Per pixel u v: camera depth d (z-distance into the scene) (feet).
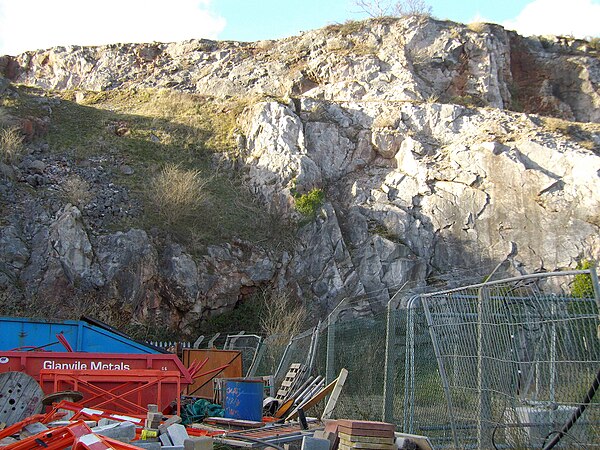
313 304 87.61
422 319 37.06
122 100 122.62
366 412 43.29
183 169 100.42
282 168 99.60
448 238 94.53
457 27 128.16
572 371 24.80
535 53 138.21
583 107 133.49
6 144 89.66
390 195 98.94
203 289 82.74
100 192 89.45
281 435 33.24
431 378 36.50
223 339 81.41
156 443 26.17
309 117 107.24
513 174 96.27
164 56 137.80
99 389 38.17
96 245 80.02
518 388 26.66
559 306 25.45
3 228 78.02
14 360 38.81
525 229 93.15
